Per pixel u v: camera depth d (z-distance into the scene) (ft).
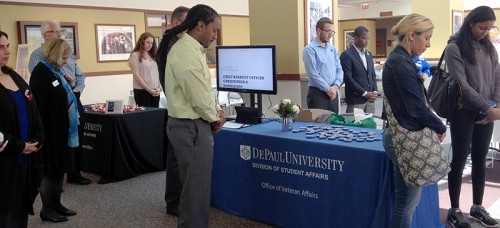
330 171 8.75
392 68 7.05
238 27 31.42
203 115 8.28
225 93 22.71
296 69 15.58
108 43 24.20
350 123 10.73
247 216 10.59
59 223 10.73
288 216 9.68
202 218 8.66
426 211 8.84
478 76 9.16
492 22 8.90
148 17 26.16
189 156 8.45
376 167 8.01
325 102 13.98
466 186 12.64
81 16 22.90
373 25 51.26
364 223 8.30
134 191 13.12
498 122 14.30
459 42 9.14
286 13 15.51
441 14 30.42
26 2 20.77
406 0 45.09
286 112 10.03
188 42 8.33
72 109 10.71
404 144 7.04
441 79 9.55
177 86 8.40
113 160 14.11
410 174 7.04
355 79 14.67
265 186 10.05
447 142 10.21
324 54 13.93
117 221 10.78
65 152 10.67
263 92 12.06
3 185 7.36
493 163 14.96
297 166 9.32
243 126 10.92
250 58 12.16
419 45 7.06
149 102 16.88
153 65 16.92
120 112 14.14
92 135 14.48
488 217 9.80
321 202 9.00
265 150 9.87
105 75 24.20
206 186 8.63
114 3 24.29
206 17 8.41
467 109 9.23
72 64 13.87
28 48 20.12
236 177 10.67
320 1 16.19
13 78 7.84
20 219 8.05
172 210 11.07
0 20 20.01
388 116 7.26
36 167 8.18
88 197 12.64
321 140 9.04
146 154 14.85
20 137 7.68
